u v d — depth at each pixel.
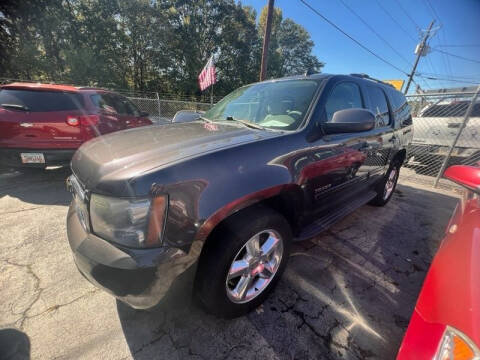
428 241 2.82
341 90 2.34
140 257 1.11
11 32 19.48
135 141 1.57
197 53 29.66
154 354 1.40
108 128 4.30
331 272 2.18
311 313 1.72
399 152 3.69
